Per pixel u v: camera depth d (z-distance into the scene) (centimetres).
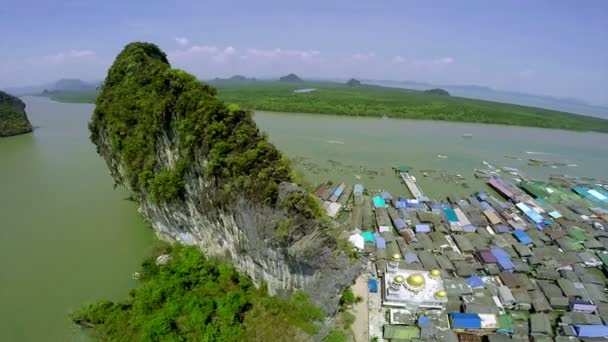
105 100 5166
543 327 3456
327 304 2991
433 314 3562
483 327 3422
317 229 2852
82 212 5438
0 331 3306
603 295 4006
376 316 3584
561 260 4638
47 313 3519
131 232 4894
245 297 3391
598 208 6384
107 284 3925
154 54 6000
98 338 3209
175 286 3472
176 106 3578
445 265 4356
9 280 3938
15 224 5056
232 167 3139
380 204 6006
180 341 2966
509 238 5156
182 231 4225
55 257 4344
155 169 4241
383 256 4456
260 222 3066
